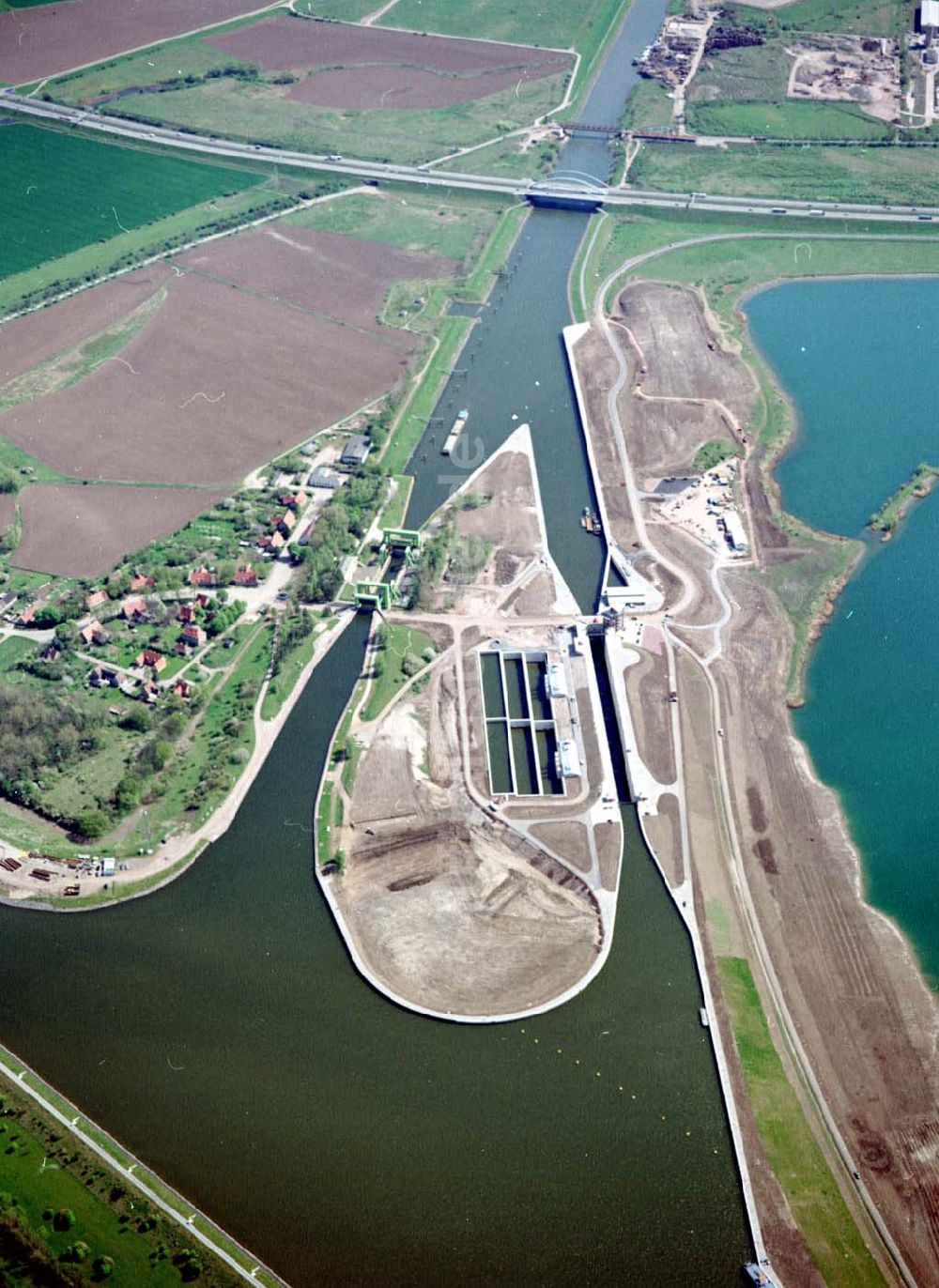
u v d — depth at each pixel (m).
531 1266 189.62
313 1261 191.00
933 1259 187.75
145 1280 187.88
